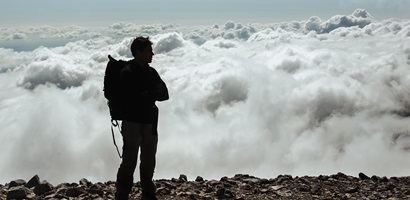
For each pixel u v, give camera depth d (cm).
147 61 476
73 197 614
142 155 495
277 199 615
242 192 652
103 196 624
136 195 609
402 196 627
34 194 624
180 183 718
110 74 476
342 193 645
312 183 696
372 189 664
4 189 657
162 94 481
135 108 470
